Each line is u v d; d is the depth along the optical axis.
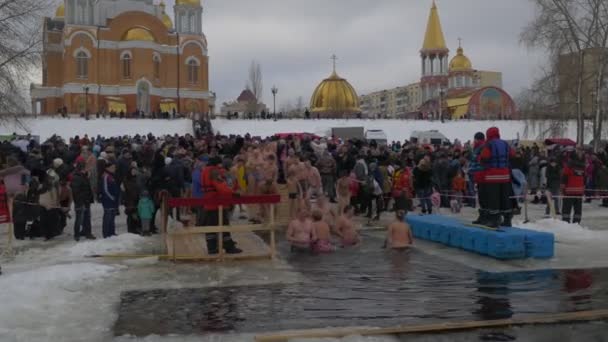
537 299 9.45
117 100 74.69
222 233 13.10
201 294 9.89
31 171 18.70
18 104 31.88
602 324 8.14
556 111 41.16
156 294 9.90
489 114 80.06
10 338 7.64
